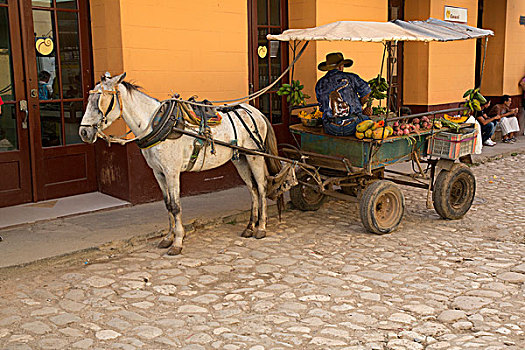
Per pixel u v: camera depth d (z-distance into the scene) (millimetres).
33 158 7520
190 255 6023
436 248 6246
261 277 5434
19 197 7496
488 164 11414
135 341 4168
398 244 6410
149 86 7617
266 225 7125
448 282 5270
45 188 7707
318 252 6141
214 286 5219
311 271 5582
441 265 5719
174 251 6008
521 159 11969
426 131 7051
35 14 7395
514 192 8992
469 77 12984
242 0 8562
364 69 10562
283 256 6020
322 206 8062
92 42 7812
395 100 12000
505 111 13695
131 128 5793
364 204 6594
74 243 6082
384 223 6797
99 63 7754
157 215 7207
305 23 9625
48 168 7715
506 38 13961
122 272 5531
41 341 4156
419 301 4855
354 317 4559
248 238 6629
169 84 7828
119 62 7375
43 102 7574
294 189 7562
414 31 6602
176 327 4398
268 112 9805
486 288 5105
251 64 9281
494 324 4402
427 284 5223
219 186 8664
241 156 6586
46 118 7648
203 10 8078
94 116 5430
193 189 8320
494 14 13984
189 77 8047
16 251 5820
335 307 4750
